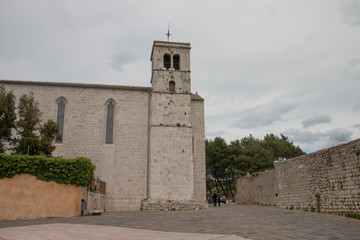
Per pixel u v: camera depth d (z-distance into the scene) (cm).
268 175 3775
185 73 3781
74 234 1295
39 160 2452
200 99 3950
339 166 2180
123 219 2083
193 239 1137
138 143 3575
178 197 3347
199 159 3759
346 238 1158
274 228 1481
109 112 3647
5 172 2327
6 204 2302
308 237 1185
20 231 1393
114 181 3431
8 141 3231
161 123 3544
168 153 3462
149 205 3281
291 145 7794
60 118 3525
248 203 4597
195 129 3841
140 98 3725
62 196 2462
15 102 3428
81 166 2581
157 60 3769
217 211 2806
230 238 1159
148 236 1233
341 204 2145
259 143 7769
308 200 2662
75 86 3603
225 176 7100
